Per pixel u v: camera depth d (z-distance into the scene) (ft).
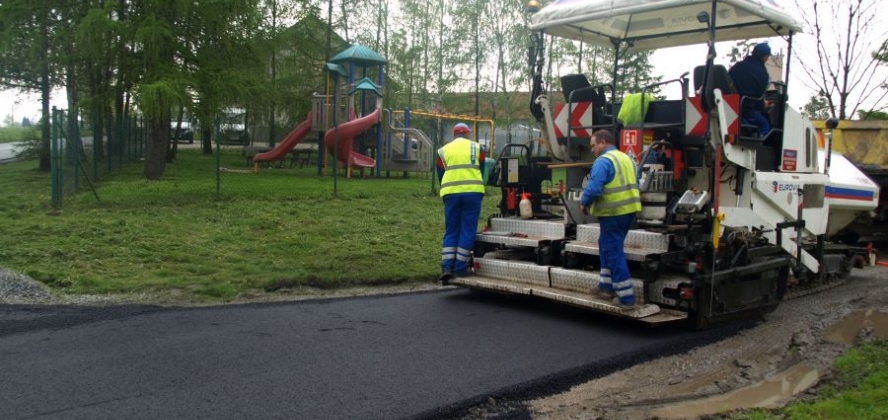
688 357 19.71
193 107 48.85
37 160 81.00
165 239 31.58
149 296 23.52
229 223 36.14
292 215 39.73
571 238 24.17
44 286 23.47
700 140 22.11
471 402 15.10
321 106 71.72
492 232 26.07
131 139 68.54
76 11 51.29
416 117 106.22
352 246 33.58
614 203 20.72
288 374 16.33
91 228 32.27
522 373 17.13
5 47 52.08
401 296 25.79
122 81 51.21
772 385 17.65
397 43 110.11
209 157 95.55
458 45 106.93
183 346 18.21
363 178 68.44
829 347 21.02
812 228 27.45
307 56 92.17
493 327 21.57
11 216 34.81
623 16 25.30
